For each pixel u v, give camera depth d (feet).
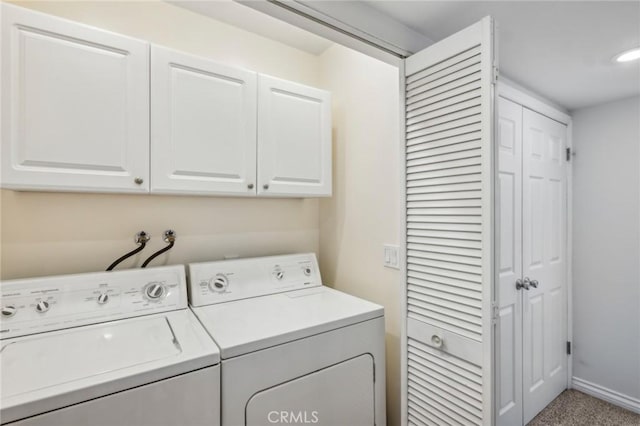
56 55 3.64
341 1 3.72
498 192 3.57
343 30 3.82
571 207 6.82
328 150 5.96
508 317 5.63
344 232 6.30
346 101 6.22
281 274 5.63
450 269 3.95
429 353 4.25
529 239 5.96
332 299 5.13
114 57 3.98
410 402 4.54
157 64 4.25
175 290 4.62
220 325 3.95
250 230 6.12
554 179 6.44
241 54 5.99
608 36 4.09
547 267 6.37
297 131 5.57
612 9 3.52
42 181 3.56
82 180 3.78
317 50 6.78
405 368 4.59
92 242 4.64
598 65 4.85
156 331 3.76
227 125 4.82
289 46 6.59
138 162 4.12
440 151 4.06
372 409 4.51
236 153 4.90
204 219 5.60
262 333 3.67
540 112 6.05
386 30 4.13
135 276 4.44
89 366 2.89
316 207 7.01
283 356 3.67
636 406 6.01
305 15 3.56
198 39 5.55
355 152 6.01
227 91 4.83
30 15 3.51
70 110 3.72
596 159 6.46
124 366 2.89
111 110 3.95
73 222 4.50
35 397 2.42
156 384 2.88
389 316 5.31
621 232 6.17
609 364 6.37
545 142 6.20
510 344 5.66
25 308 3.68
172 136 4.36
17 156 3.45
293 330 3.77
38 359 3.03
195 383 3.07
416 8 3.92
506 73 5.16
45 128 3.58
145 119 4.17
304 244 6.82
